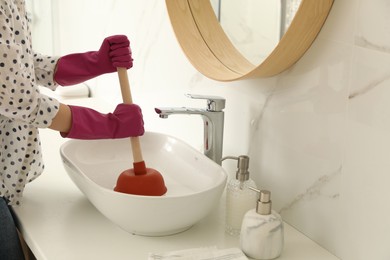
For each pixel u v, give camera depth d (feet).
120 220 3.34
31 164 3.96
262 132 3.85
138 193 3.49
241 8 3.80
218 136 3.89
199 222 3.67
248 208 3.44
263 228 3.14
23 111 3.26
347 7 2.98
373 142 2.90
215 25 4.11
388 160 2.81
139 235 3.47
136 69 5.90
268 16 3.52
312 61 3.29
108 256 3.21
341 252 3.22
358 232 3.07
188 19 4.22
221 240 3.45
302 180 3.50
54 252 3.22
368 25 2.85
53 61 4.01
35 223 3.57
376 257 2.96
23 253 3.84
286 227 3.63
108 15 6.40
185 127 4.99
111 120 3.50
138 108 3.59
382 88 2.81
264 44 3.61
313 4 2.97
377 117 2.86
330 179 3.25
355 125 3.01
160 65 5.33
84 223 3.61
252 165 4.01
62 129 3.43
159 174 3.64
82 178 3.51
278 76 3.62
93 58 3.98
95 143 4.22
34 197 3.98
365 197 3.00
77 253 3.23
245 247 3.21
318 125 3.30
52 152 4.98
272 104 3.71
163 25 5.15
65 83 4.07
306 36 3.17
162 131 5.43
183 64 4.89
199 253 3.17
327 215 3.31
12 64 3.15
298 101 3.45
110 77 6.60
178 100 5.07
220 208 3.90
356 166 3.04
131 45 5.93
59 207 3.83
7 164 3.83
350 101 3.03
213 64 4.04
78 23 7.37
